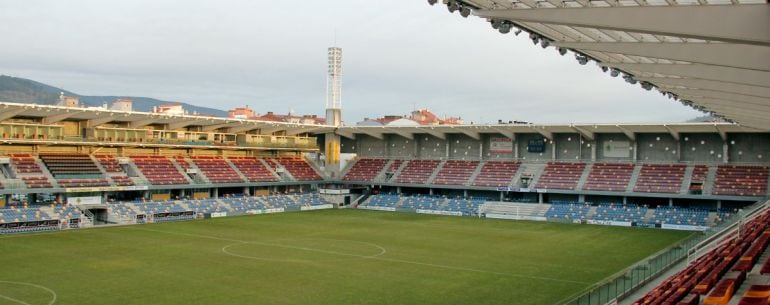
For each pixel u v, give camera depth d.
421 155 120.38
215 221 85.44
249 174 107.06
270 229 77.31
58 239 65.56
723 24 14.60
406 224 85.56
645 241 70.50
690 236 74.75
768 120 47.38
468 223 87.75
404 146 122.06
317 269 51.19
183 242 64.88
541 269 52.59
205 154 108.81
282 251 60.06
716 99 34.78
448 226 83.69
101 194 87.38
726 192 85.88
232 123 101.56
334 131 120.00
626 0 19.55
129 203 86.62
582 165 102.19
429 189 114.56
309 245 64.38
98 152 94.12
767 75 24.05
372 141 125.88
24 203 79.62
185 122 98.12
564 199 101.88
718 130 88.69
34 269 49.16
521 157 109.88
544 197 103.75
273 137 112.06
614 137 101.56
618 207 92.06
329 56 121.81
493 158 112.56
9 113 76.19
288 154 122.81
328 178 119.06
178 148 104.38
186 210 89.94
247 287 44.22
